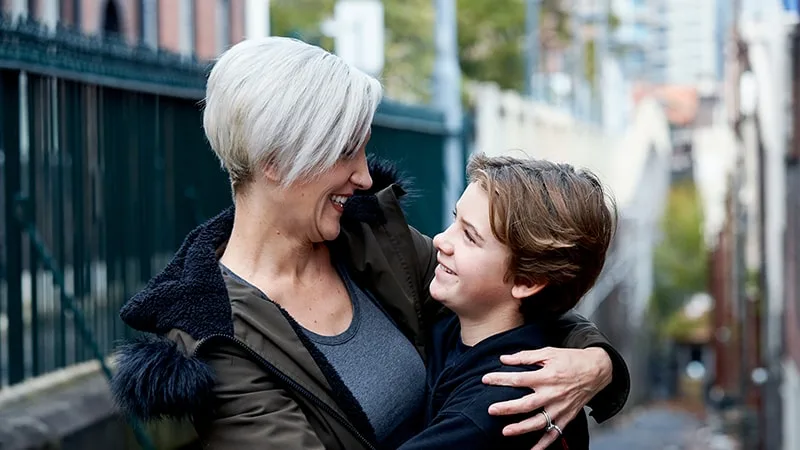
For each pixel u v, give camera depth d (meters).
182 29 17.05
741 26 22.33
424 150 9.74
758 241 20.42
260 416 2.28
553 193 2.44
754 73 19.34
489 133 12.88
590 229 2.46
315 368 2.36
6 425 4.37
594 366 2.48
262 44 2.38
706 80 70.12
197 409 2.25
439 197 10.33
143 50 5.56
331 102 2.35
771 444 17.61
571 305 2.55
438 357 2.68
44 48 4.80
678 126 66.00
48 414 4.63
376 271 2.69
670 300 46.66
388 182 2.83
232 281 2.38
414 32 21.80
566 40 35.12
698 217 46.28
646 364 40.88
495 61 27.72
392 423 2.54
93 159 5.26
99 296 5.32
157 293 2.30
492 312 2.55
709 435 26.91
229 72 2.38
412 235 2.83
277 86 2.34
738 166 24.94
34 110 4.88
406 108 9.07
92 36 5.17
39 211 4.92
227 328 2.29
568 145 19.83
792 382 15.12
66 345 5.09
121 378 2.23
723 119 48.16
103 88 5.33
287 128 2.33
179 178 5.89
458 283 2.53
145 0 15.81
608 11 39.41
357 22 10.19
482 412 2.39
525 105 15.56
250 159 2.38
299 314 2.49
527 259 2.45
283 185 2.38
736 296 26.17
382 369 2.57
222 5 18.94
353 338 2.56
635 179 32.00
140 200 5.60
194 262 2.35
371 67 10.16
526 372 2.42
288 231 2.46
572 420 2.53
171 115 5.85
